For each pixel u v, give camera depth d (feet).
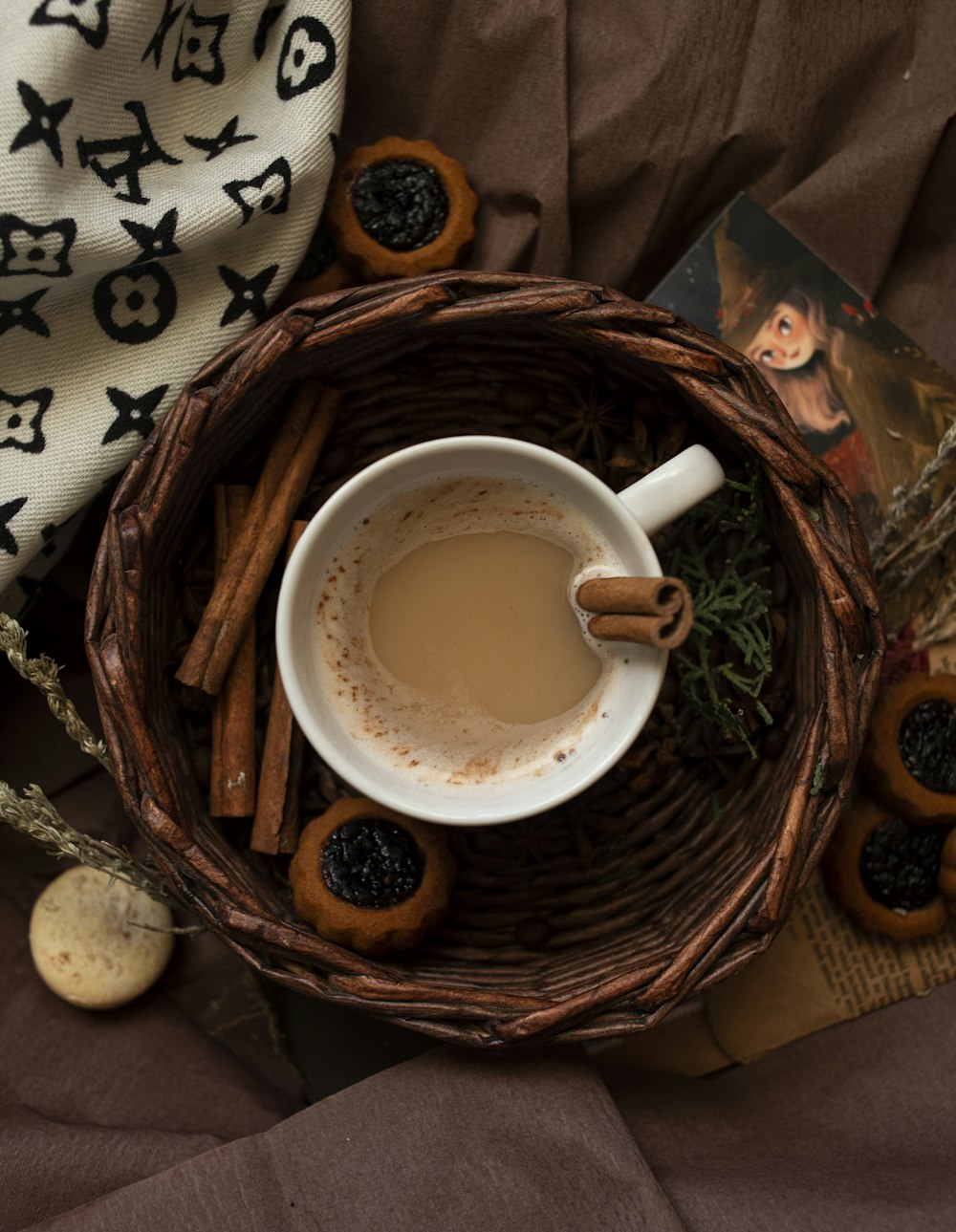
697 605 1.88
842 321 2.00
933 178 2.01
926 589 2.01
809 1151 1.95
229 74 1.87
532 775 1.80
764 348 2.00
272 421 1.89
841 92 1.98
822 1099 2.01
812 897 2.03
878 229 2.02
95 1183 1.90
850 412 2.00
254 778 1.89
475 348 1.88
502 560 1.82
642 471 1.92
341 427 1.91
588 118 1.96
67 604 2.05
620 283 2.05
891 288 2.08
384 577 1.82
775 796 1.84
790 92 1.96
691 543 1.90
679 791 1.94
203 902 1.77
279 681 1.89
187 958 2.07
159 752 1.78
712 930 1.76
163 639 1.86
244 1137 1.88
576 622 1.81
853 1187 1.89
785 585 1.90
